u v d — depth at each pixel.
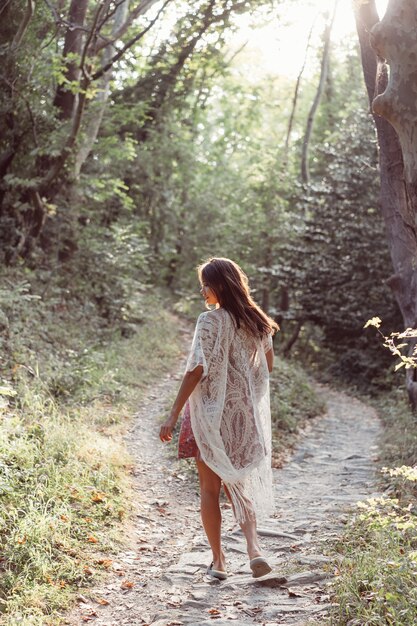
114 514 6.11
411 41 4.04
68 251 15.94
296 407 13.71
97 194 16.69
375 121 9.55
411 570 4.04
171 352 16.30
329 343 22.84
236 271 4.72
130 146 17.62
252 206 25.23
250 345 4.70
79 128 13.93
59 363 10.81
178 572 5.04
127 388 11.65
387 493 7.12
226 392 4.56
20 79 13.64
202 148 29.31
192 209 26.83
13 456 6.23
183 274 26.73
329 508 6.80
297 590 4.59
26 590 4.43
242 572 5.02
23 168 14.66
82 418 9.13
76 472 6.55
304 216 23.78
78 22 14.56
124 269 17.41
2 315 10.93
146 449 8.90
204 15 17.64
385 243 20.44
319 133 30.91
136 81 21.72
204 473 4.71
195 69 20.17
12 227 14.46
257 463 4.56
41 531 5.07
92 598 4.62
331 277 21.45
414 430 9.48
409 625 3.55
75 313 14.98
